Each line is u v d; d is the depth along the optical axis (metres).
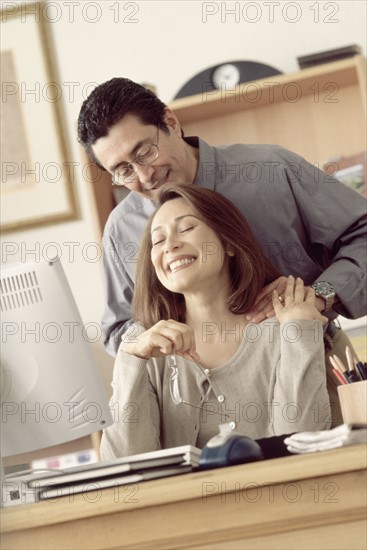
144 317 2.41
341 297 2.56
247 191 2.79
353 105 3.75
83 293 4.02
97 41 4.11
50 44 4.15
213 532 1.62
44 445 1.93
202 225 2.32
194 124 3.84
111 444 2.14
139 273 2.42
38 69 4.15
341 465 1.57
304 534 1.60
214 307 2.31
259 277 2.34
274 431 2.16
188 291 2.30
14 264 1.96
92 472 1.75
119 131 2.58
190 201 2.35
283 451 1.80
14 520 1.66
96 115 2.59
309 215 2.81
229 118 3.82
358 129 3.73
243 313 2.31
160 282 2.40
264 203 2.79
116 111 2.58
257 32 3.99
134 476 1.73
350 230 2.79
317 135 3.76
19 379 1.92
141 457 1.75
